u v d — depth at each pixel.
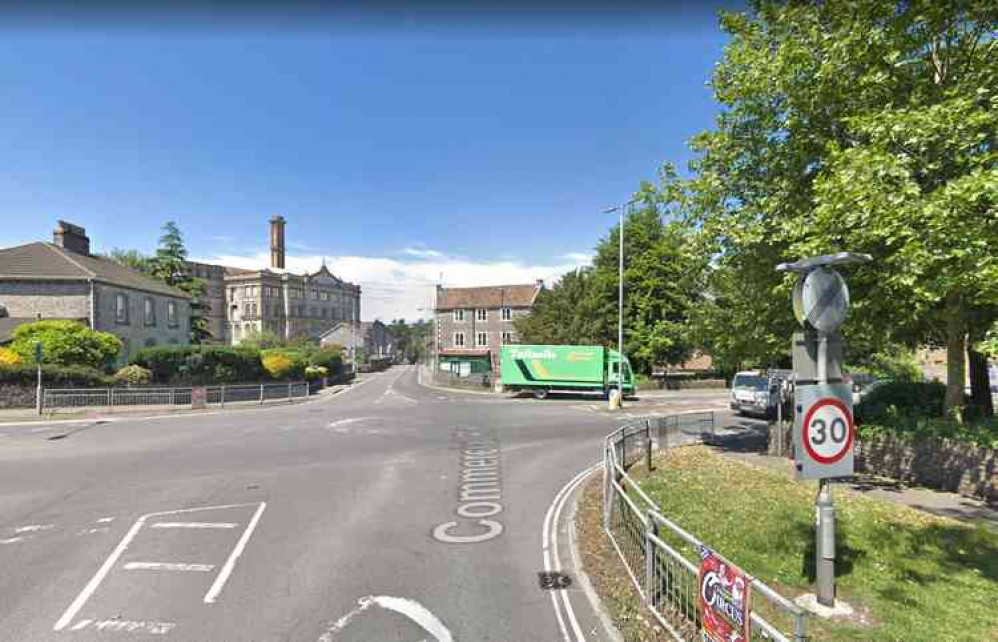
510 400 31.00
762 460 12.52
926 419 10.49
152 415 22.42
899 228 7.33
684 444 15.27
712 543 7.05
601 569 6.33
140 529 7.79
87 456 13.31
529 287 61.56
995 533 7.17
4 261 30.23
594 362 31.92
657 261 38.66
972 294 8.36
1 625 5.05
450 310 61.88
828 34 9.66
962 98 7.54
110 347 25.91
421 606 5.45
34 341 22.33
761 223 10.44
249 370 30.22
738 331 12.97
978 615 5.07
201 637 4.85
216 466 12.12
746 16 11.55
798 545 6.88
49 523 8.05
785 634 4.73
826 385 4.99
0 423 19.48
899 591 5.57
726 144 11.41
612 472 7.65
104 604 5.48
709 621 4.20
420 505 9.08
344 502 9.23
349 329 83.12
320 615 5.26
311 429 18.22
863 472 11.02
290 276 83.81
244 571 6.30
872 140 8.05
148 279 39.03
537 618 5.20
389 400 30.88
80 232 35.16
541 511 8.77
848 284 9.88
